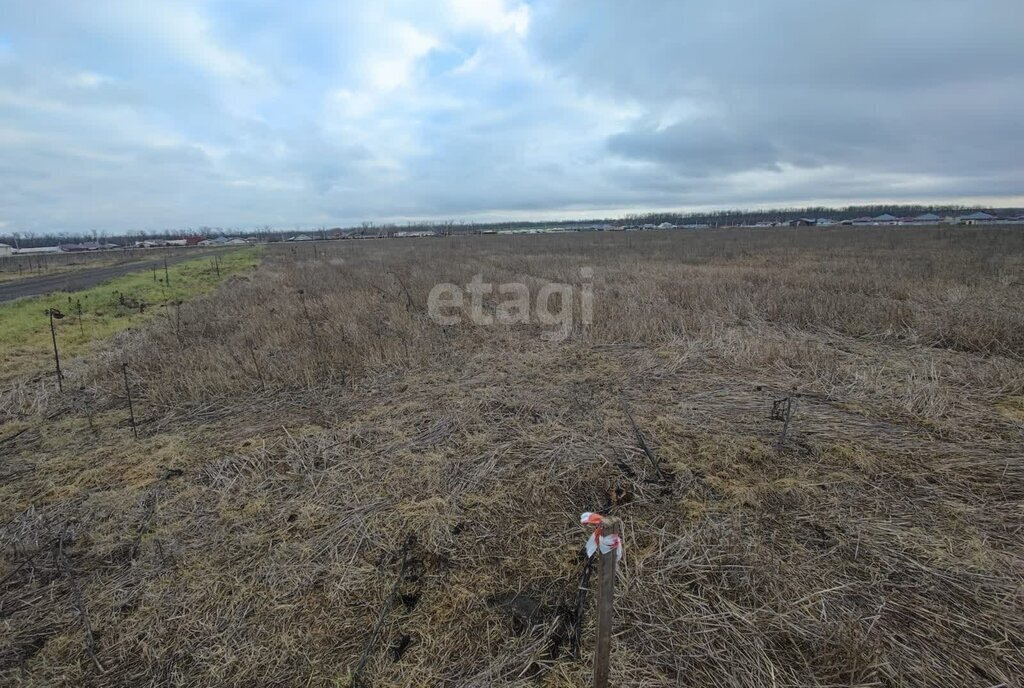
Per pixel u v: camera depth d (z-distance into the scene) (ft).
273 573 9.50
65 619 8.68
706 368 20.61
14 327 30.50
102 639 8.27
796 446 13.56
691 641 7.74
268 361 21.76
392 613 8.51
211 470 13.28
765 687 7.02
